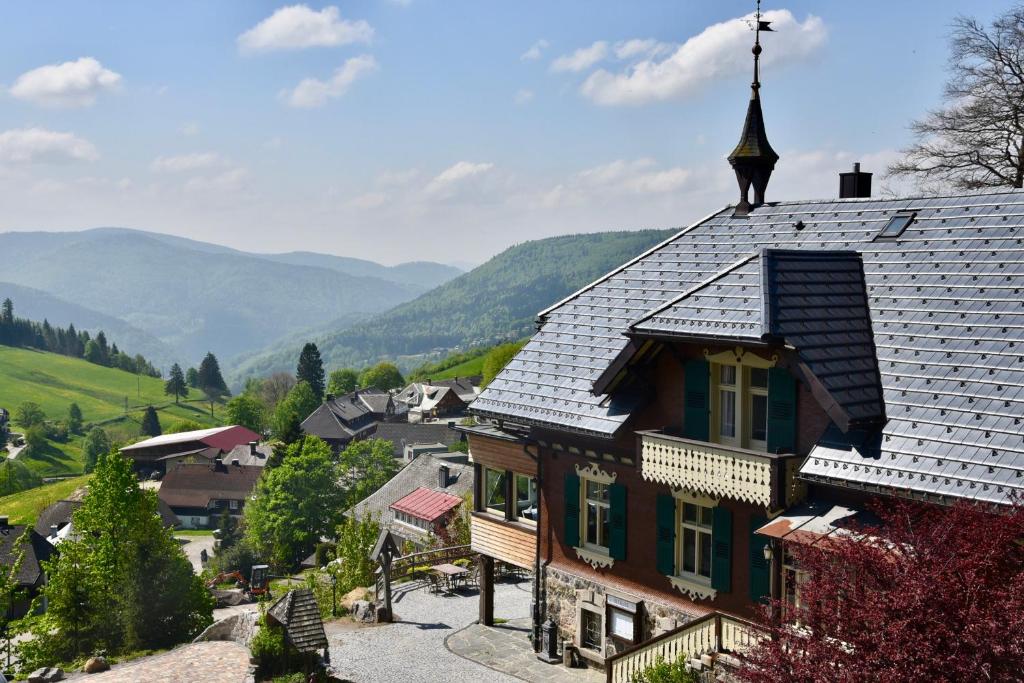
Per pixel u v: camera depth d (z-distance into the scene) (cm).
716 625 1967
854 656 1238
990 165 3672
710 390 2094
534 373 2627
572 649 2531
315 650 2486
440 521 5044
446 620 3067
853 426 1739
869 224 2355
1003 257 2002
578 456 2489
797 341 1831
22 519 12588
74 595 3759
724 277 2117
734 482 1902
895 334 1967
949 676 1141
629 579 2358
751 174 2742
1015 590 1172
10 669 3631
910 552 1313
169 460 15950
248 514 9944
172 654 2561
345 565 3828
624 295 2644
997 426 1641
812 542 1520
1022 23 3494
